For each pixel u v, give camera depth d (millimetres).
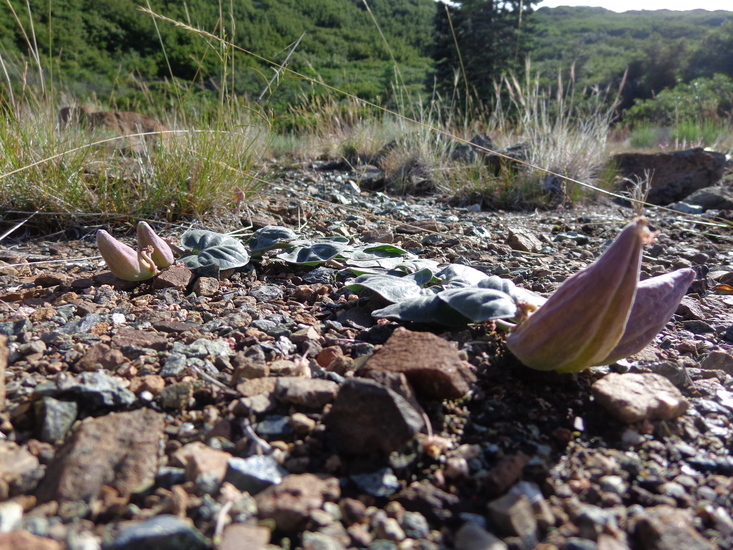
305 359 224
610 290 169
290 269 365
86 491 139
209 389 190
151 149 554
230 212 509
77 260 385
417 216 626
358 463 158
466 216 665
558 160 802
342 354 228
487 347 232
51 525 126
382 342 249
